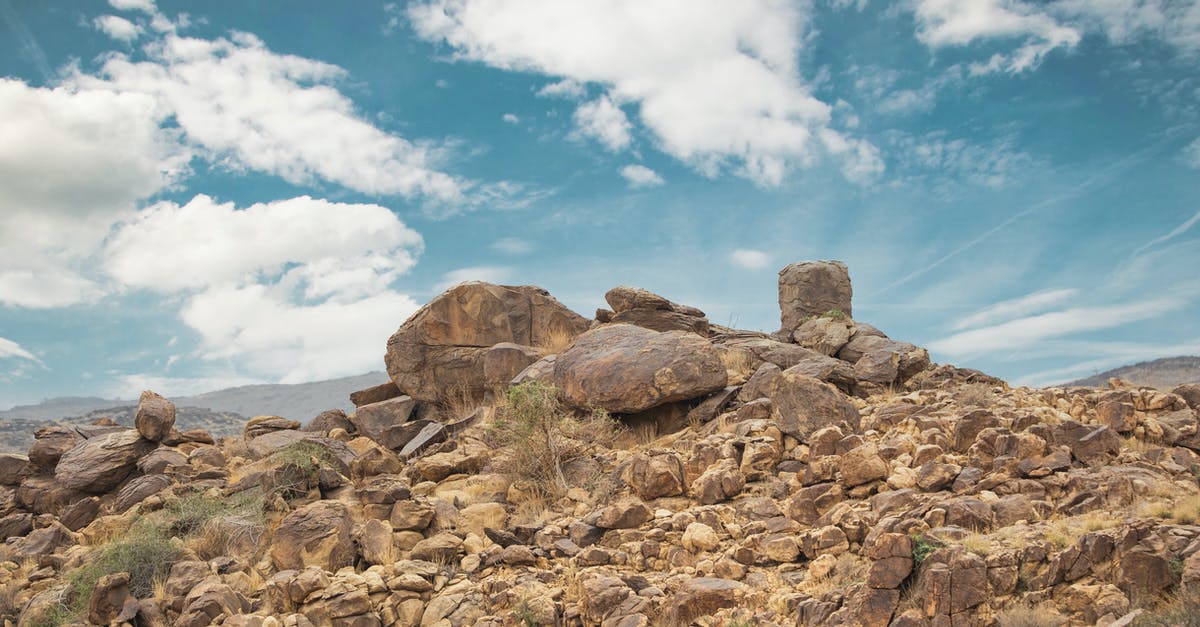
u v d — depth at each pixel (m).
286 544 13.84
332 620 11.81
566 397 20.41
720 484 13.85
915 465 12.92
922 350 22.30
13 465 20.89
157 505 16.91
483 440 19.56
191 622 11.80
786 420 15.86
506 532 14.23
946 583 8.79
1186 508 9.66
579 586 11.61
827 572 10.59
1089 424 13.95
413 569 12.97
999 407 15.85
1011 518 10.55
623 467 15.81
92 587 13.72
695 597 10.52
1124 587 8.57
